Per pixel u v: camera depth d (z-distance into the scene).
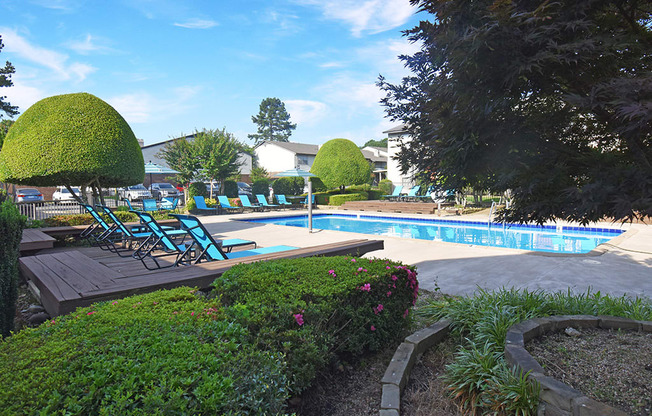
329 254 5.46
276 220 18.52
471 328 3.37
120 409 1.31
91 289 3.34
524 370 2.29
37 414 1.27
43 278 3.79
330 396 2.73
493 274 6.08
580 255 7.36
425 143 2.62
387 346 3.46
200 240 5.24
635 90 1.62
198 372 1.57
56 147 10.27
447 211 18.88
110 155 10.94
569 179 2.02
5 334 3.30
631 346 2.69
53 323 2.08
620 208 1.66
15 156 10.31
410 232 14.60
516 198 2.19
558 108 2.22
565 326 3.02
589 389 2.19
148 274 4.02
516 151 2.01
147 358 1.65
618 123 1.95
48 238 6.60
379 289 3.31
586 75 2.02
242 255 6.14
